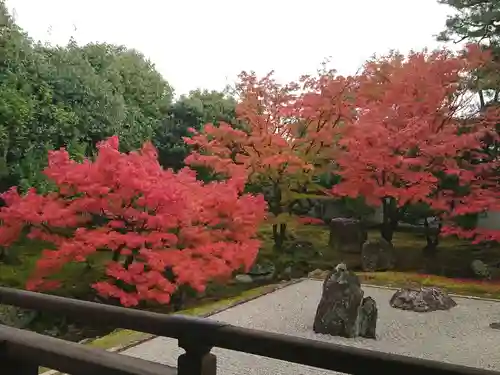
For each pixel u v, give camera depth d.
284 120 11.97
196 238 8.43
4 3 10.20
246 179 10.81
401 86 11.15
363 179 11.30
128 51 17.39
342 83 11.43
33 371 2.04
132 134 13.18
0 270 9.40
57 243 8.01
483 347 6.42
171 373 1.61
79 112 10.78
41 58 10.70
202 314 8.01
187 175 9.36
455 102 11.51
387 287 10.19
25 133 9.53
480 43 12.21
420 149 10.76
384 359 1.24
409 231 15.58
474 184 11.21
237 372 5.24
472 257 12.39
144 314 1.64
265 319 7.75
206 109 15.36
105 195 7.66
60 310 1.81
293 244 13.10
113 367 1.67
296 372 5.23
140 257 8.08
